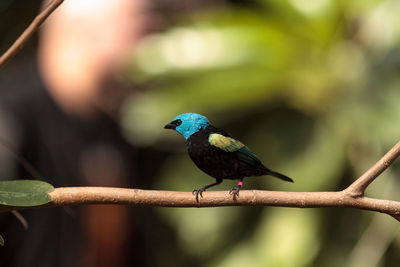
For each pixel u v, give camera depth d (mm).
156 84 9789
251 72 10133
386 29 10188
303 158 9812
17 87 7941
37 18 3561
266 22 10547
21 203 3451
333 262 10039
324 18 10273
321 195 4172
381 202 4133
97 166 8477
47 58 8398
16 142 7438
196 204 4176
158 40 9742
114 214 8547
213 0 11836
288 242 9953
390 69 9969
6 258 7633
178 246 11852
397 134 9391
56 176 7871
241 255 10688
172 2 10406
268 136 10352
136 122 9234
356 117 9805
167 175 10766
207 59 10133
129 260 8930
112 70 8672
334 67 10398
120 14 8930
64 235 7906
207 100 9922
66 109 8141
